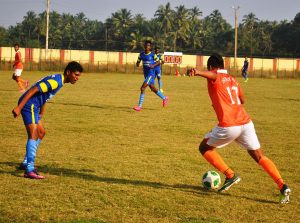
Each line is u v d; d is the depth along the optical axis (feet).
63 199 17.69
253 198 18.76
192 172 22.62
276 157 27.17
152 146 28.78
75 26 354.13
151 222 15.52
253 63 177.78
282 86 104.32
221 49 317.42
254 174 22.74
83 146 28.12
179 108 50.75
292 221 16.15
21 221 15.29
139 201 17.76
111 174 21.70
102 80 101.86
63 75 21.07
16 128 33.91
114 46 319.06
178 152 27.22
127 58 168.25
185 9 313.94
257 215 16.66
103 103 53.26
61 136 31.30
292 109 54.19
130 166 23.38
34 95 20.90
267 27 332.39
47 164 23.31
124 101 56.29
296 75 171.22
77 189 19.06
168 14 312.91
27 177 20.56
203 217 16.20
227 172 19.15
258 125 40.40
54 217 15.71
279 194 19.42
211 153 19.35
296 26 286.05
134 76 128.67
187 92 74.23
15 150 26.40
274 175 18.29
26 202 17.17
